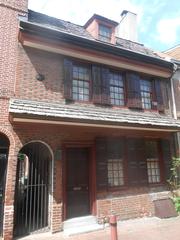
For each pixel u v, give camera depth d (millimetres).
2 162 6906
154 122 9047
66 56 8500
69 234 6723
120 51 9047
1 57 7340
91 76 9000
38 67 7887
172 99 10961
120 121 7969
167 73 10719
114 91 9508
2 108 6945
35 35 7500
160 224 7906
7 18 7820
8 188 6496
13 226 6652
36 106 6992
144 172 9312
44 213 7352
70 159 8195
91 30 10617
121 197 8484
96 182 8094
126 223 8000
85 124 7441
